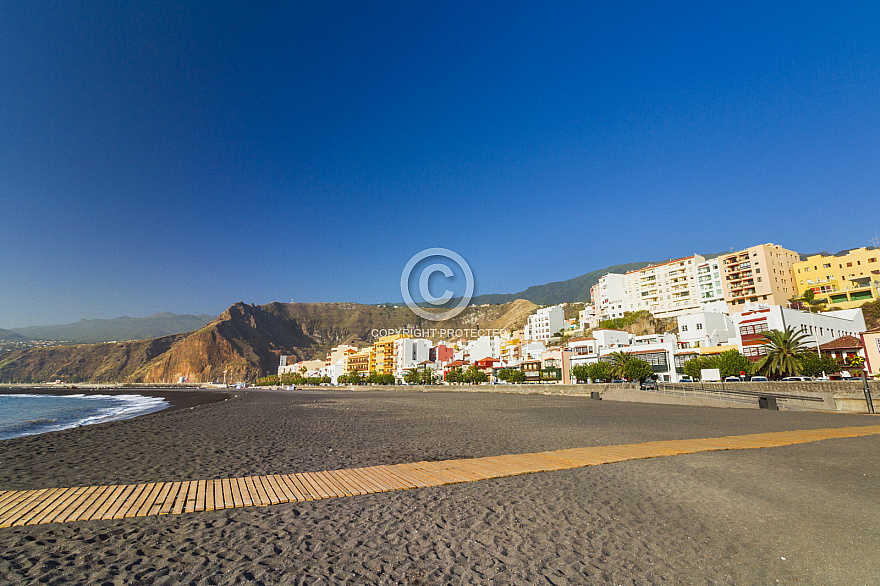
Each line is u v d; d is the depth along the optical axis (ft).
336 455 47.50
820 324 238.89
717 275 414.00
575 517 24.30
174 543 20.61
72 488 30.14
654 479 32.19
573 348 315.99
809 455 40.34
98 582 16.67
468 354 529.86
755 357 221.87
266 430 75.51
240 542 20.79
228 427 81.61
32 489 31.07
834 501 26.30
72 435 71.36
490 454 45.83
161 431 75.87
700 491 28.86
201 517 24.32
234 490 29.78
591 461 38.93
